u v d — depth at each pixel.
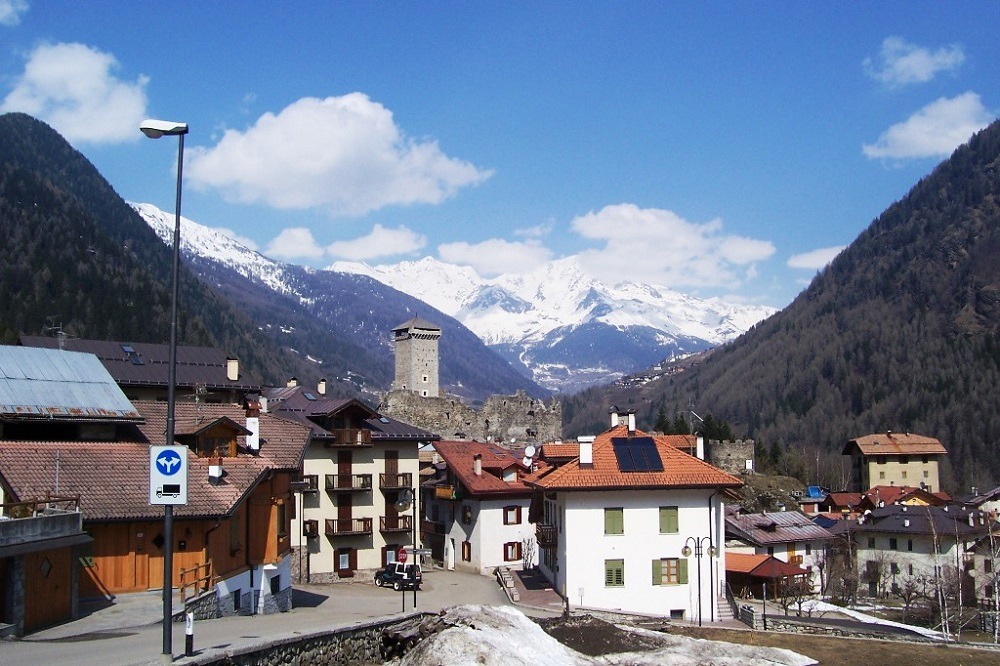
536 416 163.50
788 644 49.38
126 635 33.09
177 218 29.48
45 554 34.69
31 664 26.55
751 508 105.00
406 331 178.00
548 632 43.97
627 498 62.31
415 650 35.75
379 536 78.88
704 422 168.12
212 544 43.66
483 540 80.06
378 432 79.88
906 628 62.88
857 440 171.00
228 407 54.78
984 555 90.19
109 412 47.94
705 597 62.25
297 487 60.62
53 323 182.75
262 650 30.42
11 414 44.16
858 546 101.56
